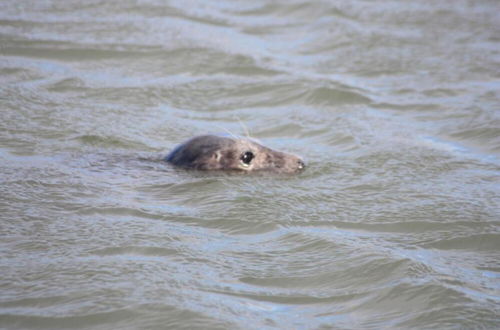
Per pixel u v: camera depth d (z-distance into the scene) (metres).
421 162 41.88
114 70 57.28
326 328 25.30
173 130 46.41
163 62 59.66
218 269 28.95
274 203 35.44
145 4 75.00
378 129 47.81
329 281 28.44
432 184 38.66
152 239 31.05
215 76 57.56
